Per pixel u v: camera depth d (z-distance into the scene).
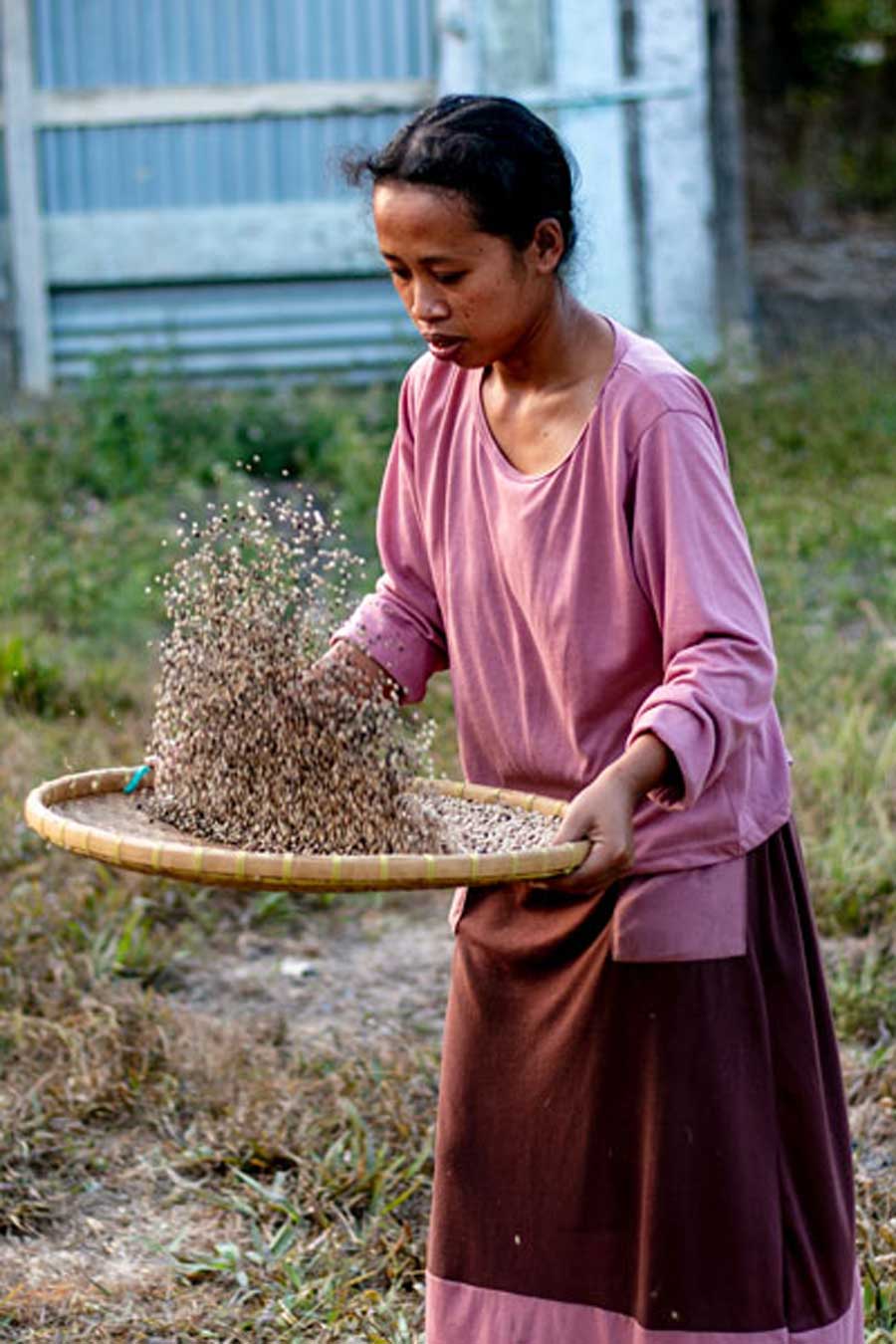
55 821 2.83
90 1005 5.26
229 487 10.44
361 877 2.61
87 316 12.74
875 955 5.58
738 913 2.96
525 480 2.97
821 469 11.00
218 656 3.22
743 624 2.82
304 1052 5.16
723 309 13.98
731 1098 2.93
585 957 2.98
